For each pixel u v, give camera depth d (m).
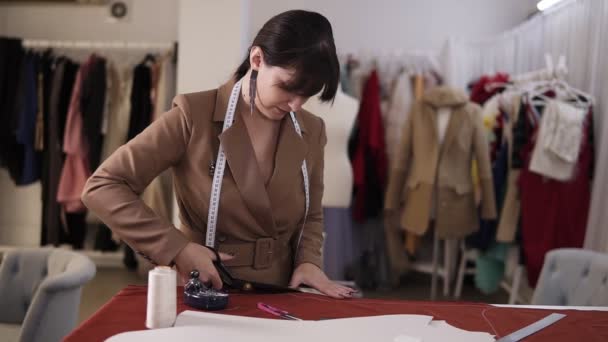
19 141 3.99
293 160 1.35
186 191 1.31
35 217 4.55
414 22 4.63
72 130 3.96
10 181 4.52
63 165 4.08
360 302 1.31
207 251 1.25
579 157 3.05
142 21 4.53
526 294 3.66
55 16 4.52
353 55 4.25
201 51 3.25
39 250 1.90
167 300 1.06
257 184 1.29
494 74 4.12
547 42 3.67
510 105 3.46
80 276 1.64
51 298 1.57
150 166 1.25
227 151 1.27
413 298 3.92
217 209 1.29
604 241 2.88
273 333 1.06
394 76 4.20
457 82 4.12
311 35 1.12
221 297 1.20
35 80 4.04
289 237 1.42
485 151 3.47
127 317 1.12
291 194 1.36
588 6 3.18
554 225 3.07
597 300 1.82
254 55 1.20
